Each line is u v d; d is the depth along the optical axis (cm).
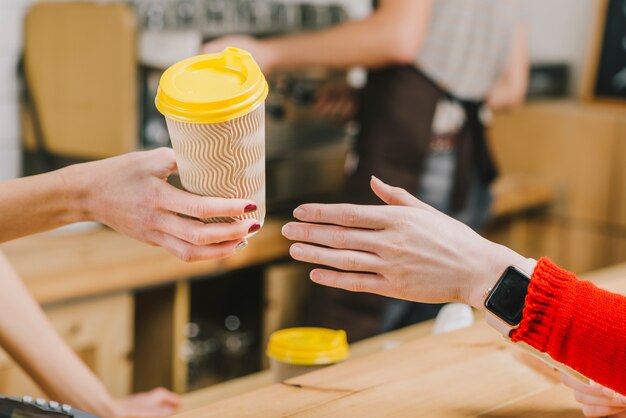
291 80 306
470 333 143
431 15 250
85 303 231
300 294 295
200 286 321
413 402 115
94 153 267
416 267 104
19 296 146
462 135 262
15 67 275
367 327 262
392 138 255
